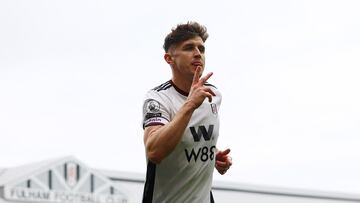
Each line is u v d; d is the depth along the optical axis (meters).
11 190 27.67
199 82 7.43
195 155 7.86
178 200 8.00
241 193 30.06
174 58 7.80
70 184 28.41
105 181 28.95
